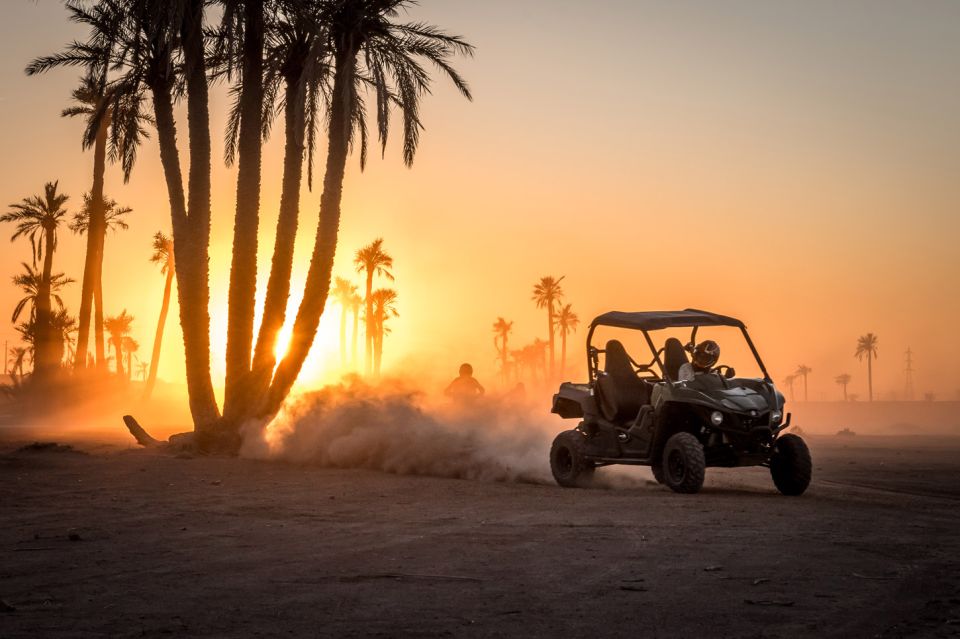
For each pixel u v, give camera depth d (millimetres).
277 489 14148
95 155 52188
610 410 14641
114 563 7852
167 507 11859
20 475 16047
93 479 15492
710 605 6227
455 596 6512
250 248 21484
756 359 14336
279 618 5891
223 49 22438
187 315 21391
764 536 9148
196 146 21484
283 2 21109
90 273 53406
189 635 5480
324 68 22250
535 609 6117
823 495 13516
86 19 22172
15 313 70188
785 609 6121
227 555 8219
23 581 7121
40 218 61750
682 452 13328
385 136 22141
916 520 10430
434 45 23453
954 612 6047
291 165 21719
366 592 6652
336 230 21625
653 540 8914
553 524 10070
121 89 22344
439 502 12383
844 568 7496
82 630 5598
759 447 13453
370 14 21984
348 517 10836
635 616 5926
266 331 21359
